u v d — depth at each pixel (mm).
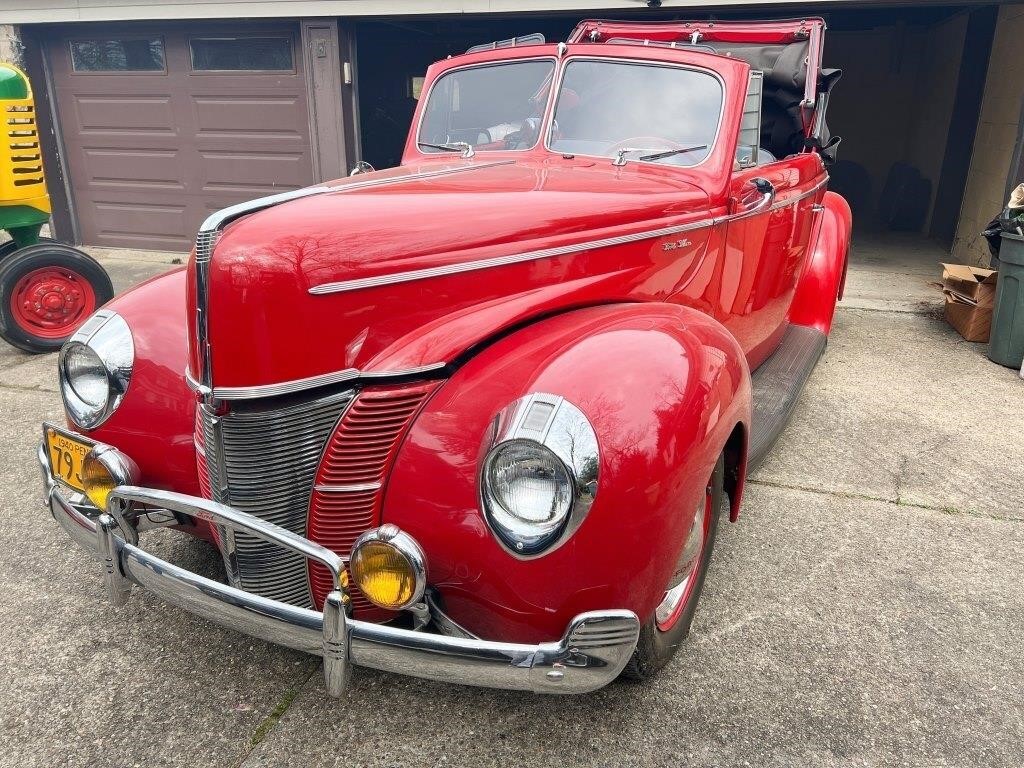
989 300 5805
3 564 2896
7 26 8906
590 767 2029
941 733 2162
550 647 1722
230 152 9016
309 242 1920
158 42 8758
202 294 1910
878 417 4449
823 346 4785
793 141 4973
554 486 1679
